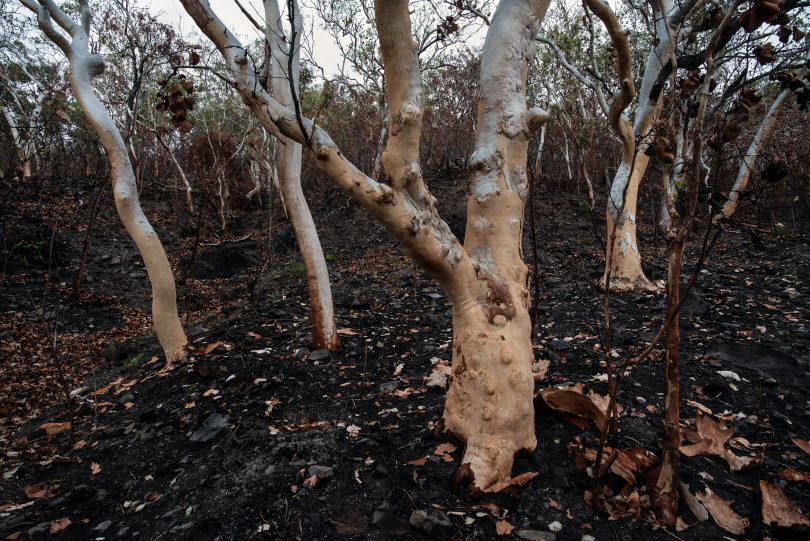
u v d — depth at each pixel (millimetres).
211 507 2520
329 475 2643
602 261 8547
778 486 2496
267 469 2740
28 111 16094
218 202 16953
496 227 2713
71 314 8156
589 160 14273
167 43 11320
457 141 21359
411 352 4812
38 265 9586
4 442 4027
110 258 10945
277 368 4359
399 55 2385
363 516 2367
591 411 2961
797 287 6180
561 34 10094
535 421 3053
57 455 3488
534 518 2311
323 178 18562
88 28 5199
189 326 6930
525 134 2689
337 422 3354
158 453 3252
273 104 2471
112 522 2627
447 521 2271
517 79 2670
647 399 3439
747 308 5523
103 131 4789
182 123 2334
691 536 2186
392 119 2428
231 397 3893
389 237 13609
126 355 6246
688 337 4723
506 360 2576
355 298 7117
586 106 14742
